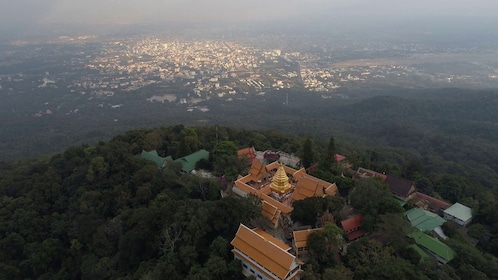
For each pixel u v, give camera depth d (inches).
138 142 4594.0
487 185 5388.8
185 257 2578.7
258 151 4840.1
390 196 3275.1
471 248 2910.9
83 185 3828.7
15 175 4389.8
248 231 2568.9
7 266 3169.3
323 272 2444.6
